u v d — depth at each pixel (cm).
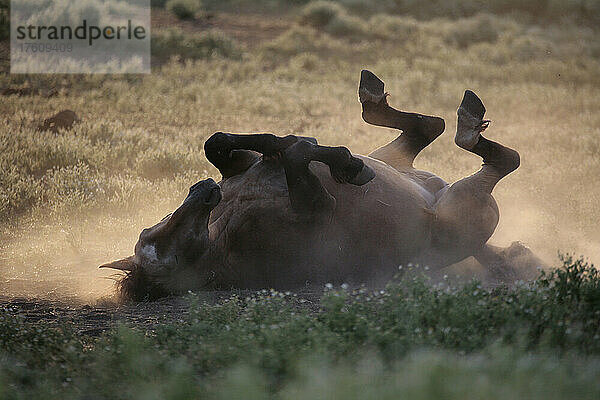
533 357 1438
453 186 2727
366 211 2525
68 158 4700
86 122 5803
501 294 1981
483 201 2708
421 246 2675
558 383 1271
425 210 2647
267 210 2395
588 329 1748
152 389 1384
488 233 2748
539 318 1722
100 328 2175
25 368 1633
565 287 1980
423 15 14312
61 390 1504
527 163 5134
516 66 9969
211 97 7481
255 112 7112
